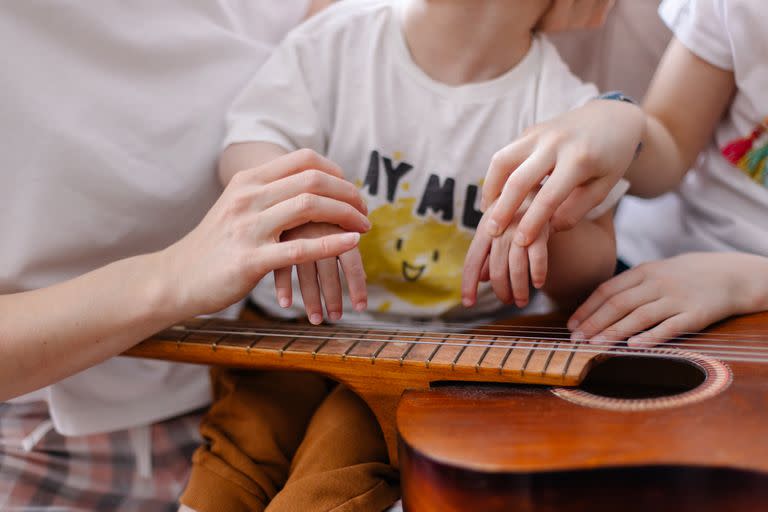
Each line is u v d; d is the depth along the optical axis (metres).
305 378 0.93
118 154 0.86
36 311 0.74
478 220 0.92
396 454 0.77
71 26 0.83
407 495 0.63
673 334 0.78
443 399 0.68
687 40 0.96
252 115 0.92
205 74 0.94
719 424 0.60
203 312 0.75
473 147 0.91
